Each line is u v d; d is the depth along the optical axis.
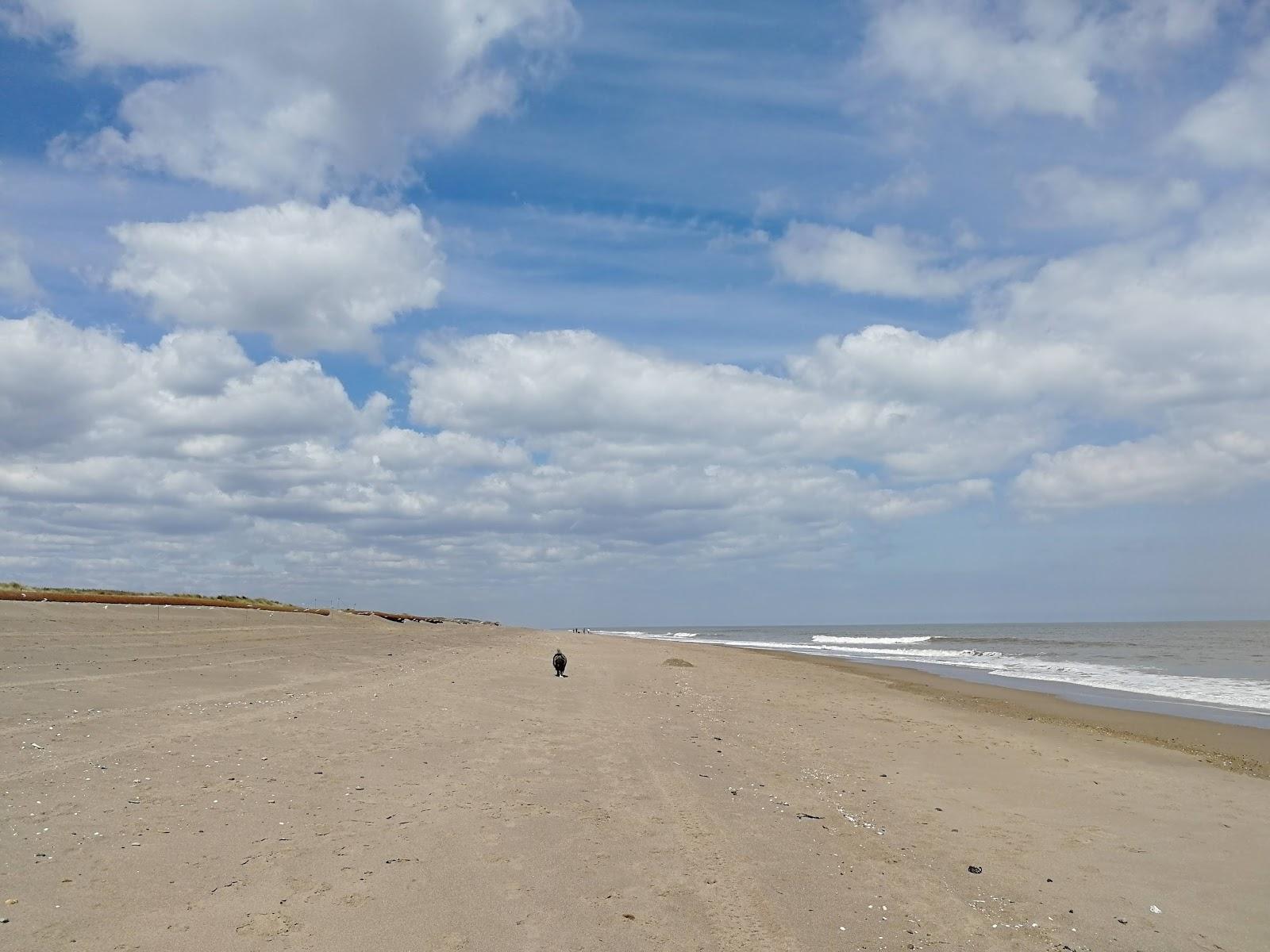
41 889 6.52
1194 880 8.97
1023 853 9.61
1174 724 22.03
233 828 8.18
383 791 9.87
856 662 48.88
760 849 8.87
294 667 20.69
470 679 22.08
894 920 7.32
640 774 11.80
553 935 6.46
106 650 19.12
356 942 6.11
